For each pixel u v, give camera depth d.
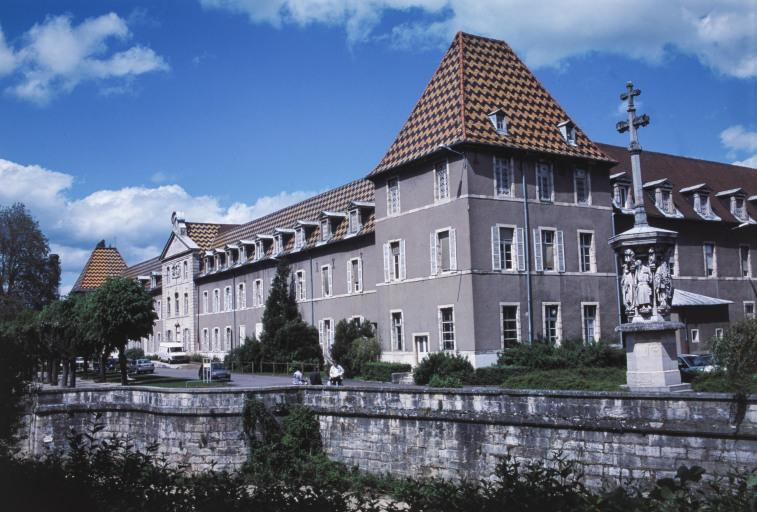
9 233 83.94
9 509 9.32
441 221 37.62
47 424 28.55
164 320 84.50
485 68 40.12
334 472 23.97
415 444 22.73
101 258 104.12
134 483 9.75
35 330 40.19
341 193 55.44
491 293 35.97
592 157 40.34
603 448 17.81
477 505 7.88
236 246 66.62
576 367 31.06
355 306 47.84
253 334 58.25
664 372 20.42
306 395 26.70
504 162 37.59
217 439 26.41
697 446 16.11
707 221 48.38
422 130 39.94
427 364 34.00
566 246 39.28
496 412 20.36
